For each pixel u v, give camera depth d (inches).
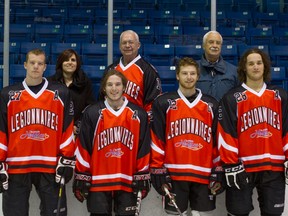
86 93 155.1
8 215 131.9
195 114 135.3
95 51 263.9
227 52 256.2
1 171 128.4
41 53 131.0
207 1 350.6
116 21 335.3
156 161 134.0
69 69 151.7
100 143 134.4
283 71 227.9
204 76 151.9
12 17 328.2
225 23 338.0
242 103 133.2
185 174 132.4
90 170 134.3
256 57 131.5
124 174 134.0
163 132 135.9
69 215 148.6
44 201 132.5
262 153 131.5
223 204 148.6
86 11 335.6
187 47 257.4
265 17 344.2
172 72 223.0
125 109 135.9
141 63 153.6
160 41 303.9
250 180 131.9
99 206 132.0
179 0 350.3
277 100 133.6
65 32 302.7
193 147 133.7
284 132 133.4
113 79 131.8
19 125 131.1
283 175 133.0
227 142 131.3
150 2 349.1
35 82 132.5
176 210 133.7
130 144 134.3
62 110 134.2
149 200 149.1
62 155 131.7
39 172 131.6
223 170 132.5
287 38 315.3
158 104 136.3
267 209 132.9
